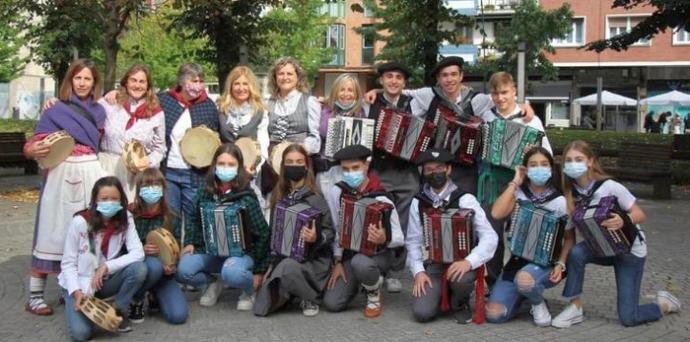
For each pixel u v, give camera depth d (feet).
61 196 20.49
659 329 19.36
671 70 143.95
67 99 20.99
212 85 97.60
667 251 29.76
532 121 21.38
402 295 23.34
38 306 20.74
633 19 143.74
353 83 22.90
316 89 162.71
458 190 20.10
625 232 18.61
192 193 22.95
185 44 73.87
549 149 21.33
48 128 20.66
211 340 18.57
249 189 20.92
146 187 20.30
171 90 23.88
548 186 19.85
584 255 19.47
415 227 20.31
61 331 19.30
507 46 112.88
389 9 84.74
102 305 18.45
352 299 22.02
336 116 22.82
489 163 21.44
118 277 19.04
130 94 22.25
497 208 19.90
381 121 22.25
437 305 20.02
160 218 20.77
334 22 133.28
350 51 158.51
